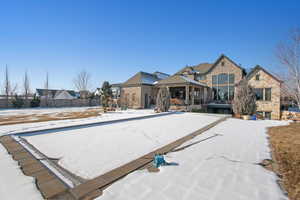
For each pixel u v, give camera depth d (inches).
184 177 125.2
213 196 100.7
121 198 98.4
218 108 958.4
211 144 219.0
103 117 542.3
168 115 619.2
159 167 143.8
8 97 1138.0
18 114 669.3
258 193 104.2
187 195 101.6
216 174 130.4
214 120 474.9
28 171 134.3
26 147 204.7
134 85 994.7
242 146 209.8
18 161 155.6
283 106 991.0
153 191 106.1
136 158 168.4
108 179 121.2
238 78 960.3
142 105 971.3
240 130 321.1
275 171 136.3
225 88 999.0
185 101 813.2
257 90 831.1
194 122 433.1
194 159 163.0
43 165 147.5
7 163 150.3
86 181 118.5
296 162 155.2
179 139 244.8
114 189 108.4
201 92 995.9
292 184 114.7
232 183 116.6
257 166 146.3
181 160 160.2
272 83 797.2
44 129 308.8
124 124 399.9
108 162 157.5
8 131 296.4
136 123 416.5
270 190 107.6
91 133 293.1
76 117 548.7
